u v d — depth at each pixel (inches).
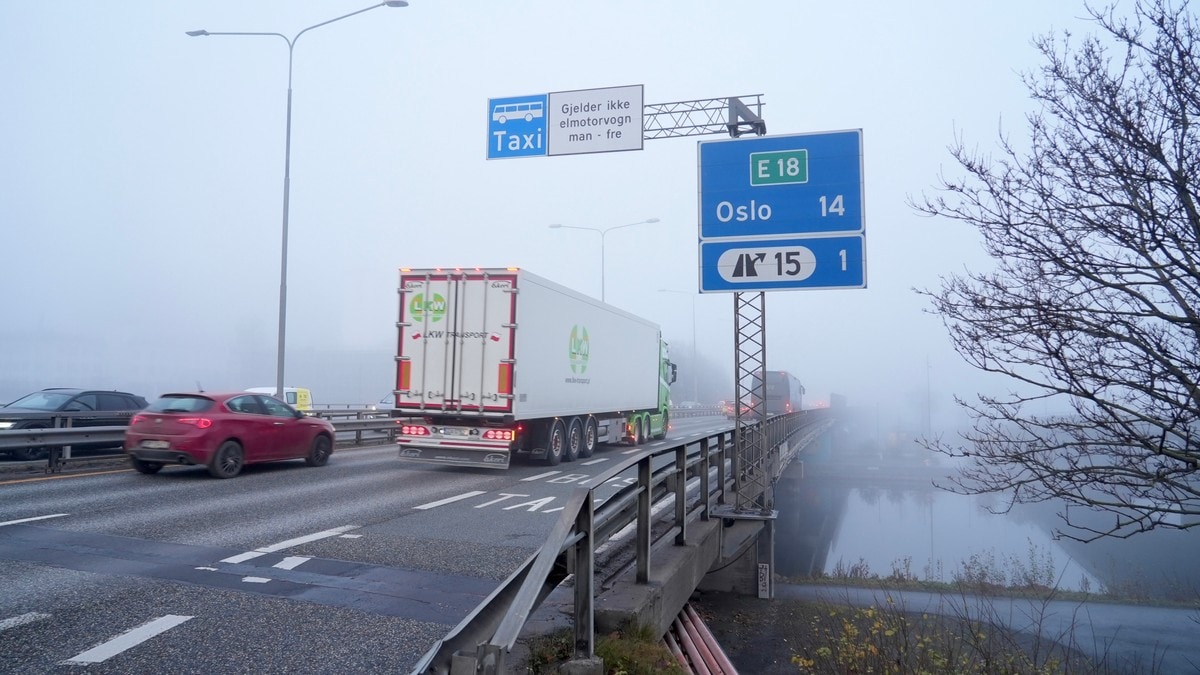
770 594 481.1
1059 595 548.7
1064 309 227.6
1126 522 235.5
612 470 208.7
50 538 336.2
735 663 354.9
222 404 559.5
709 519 406.6
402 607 247.0
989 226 242.4
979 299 241.8
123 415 743.7
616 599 232.8
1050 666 307.4
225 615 233.6
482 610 139.6
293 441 613.3
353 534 362.9
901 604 463.2
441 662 119.5
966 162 244.7
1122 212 226.4
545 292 681.6
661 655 204.7
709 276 425.1
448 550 333.1
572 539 176.7
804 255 417.1
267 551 320.8
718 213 427.2
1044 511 1370.6
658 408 1103.0
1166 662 389.4
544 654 188.9
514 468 695.7
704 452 393.7
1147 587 665.6
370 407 1434.5
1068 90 230.1
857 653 292.7
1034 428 244.1
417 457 641.0
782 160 424.8
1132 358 225.1
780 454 866.8
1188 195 214.8
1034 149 236.5
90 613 232.8
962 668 291.0
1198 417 217.0
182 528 365.7
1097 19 229.6
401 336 645.9
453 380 631.8
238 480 544.7
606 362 858.8
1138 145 219.3
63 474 557.9
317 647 208.8
